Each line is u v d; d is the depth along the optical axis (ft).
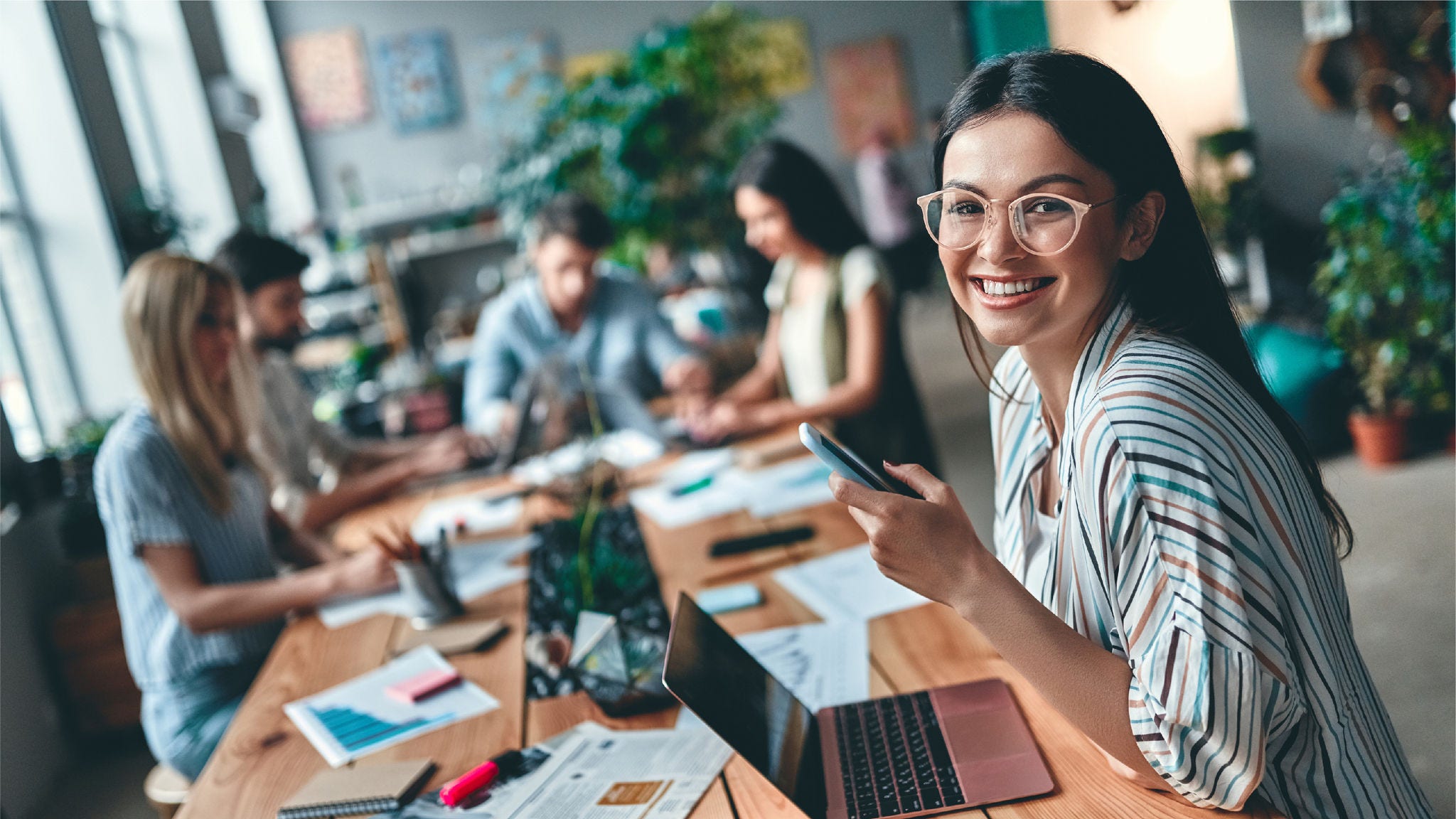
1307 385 12.84
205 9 21.43
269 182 29.27
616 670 4.33
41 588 10.61
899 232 31.40
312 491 8.94
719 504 7.13
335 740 4.50
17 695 9.75
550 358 9.25
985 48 23.17
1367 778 2.96
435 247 19.21
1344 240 12.53
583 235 9.98
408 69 31.01
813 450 3.14
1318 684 2.82
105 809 9.59
